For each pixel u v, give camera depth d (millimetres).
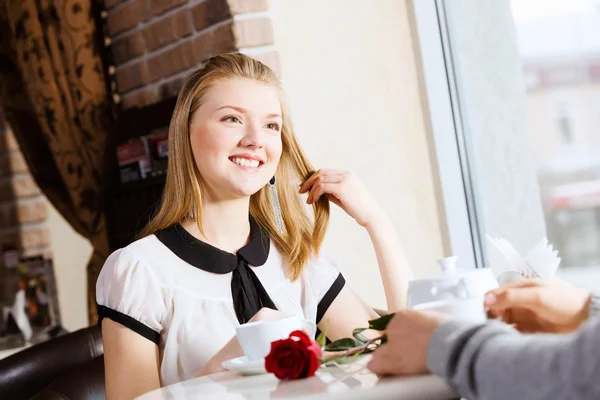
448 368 894
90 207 3359
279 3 2631
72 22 3244
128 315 1565
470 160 2766
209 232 1697
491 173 2781
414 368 969
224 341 1589
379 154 2707
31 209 4320
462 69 2777
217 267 1646
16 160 4316
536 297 1124
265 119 1697
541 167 2779
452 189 2740
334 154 2654
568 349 787
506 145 2791
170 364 1576
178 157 1712
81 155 3338
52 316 3492
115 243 3021
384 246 1857
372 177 2691
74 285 4289
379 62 2734
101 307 1598
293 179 1893
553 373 790
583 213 2756
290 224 1833
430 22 2750
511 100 2791
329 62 2674
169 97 2879
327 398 953
